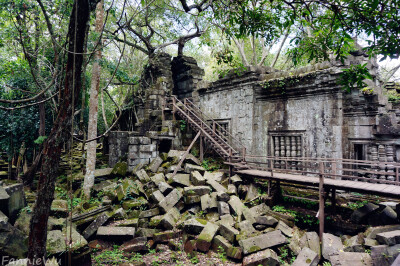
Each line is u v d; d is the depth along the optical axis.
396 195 5.71
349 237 6.73
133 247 6.41
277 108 10.55
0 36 7.39
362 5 3.35
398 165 6.32
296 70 9.92
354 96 8.45
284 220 7.64
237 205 8.09
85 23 2.83
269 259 5.75
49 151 2.83
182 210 8.38
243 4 4.38
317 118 9.26
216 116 13.05
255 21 4.39
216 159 12.05
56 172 2.89
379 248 5.35
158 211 8.02
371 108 8.05
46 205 2.80
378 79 9.47
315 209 8.16
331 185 6.81
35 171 9.14
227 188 9.32
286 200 8.88
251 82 11.16
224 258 6.32
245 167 9.41
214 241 6.76
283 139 10.38
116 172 10.30
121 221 7.29
